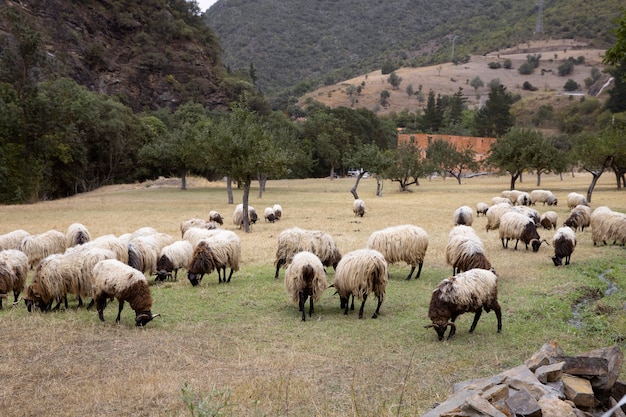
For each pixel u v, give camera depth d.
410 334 10.50
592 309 12.18
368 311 12.32
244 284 15.26
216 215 31.03
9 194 55.38
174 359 9.01
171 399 7.20
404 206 42.78
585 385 6.07
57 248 17.64
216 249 15.10
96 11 123.19
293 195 57.66
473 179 86.50
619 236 20.20
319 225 29.64
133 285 10.97
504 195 43.59
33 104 57.25
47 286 11.95
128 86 120.44
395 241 14.95
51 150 60.25
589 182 69.88
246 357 9.12
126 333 10.55
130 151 84.12
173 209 41.97
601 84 189.12
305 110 193.62
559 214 33.62
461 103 170.00
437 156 77.81
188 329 10.88
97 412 6.91
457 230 16.52
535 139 54.00
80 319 11.58
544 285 14.26
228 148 26.81
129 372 8.40
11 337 10.15
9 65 59.84
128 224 31.02
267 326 11.12
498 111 136.88
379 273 11.51
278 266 15.98
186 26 142.38
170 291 14.41
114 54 123.75
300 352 9.41
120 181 84.69
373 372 8.36
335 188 69.00
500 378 6.00
